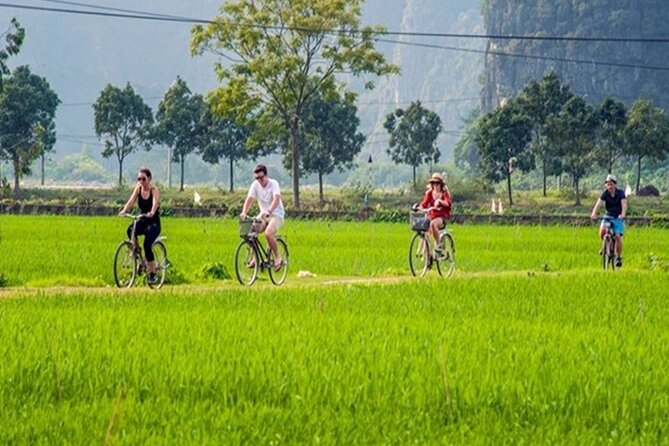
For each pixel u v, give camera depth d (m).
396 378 31.97
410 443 25.52
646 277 71.00
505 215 193.00
